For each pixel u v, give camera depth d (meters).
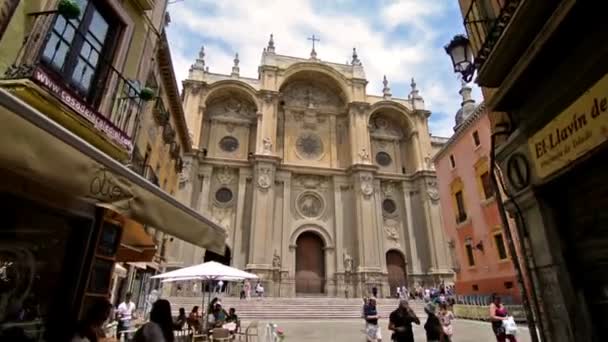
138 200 4.18
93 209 6.23
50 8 5.91
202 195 32.91
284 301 26.30
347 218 35.53
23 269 4.82
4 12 4.89
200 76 36.50
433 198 37.00
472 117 21.17
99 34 7.70
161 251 22.44
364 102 39.22
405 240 36.69
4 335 4.46
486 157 20.02
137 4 9.05
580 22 3.72
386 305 26.91
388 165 40.31
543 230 4.79
